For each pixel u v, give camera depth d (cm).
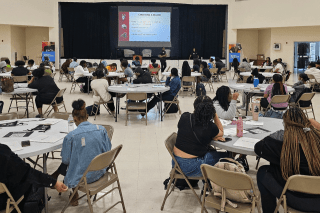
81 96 1002
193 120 301
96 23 1930
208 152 315
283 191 229
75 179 279
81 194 347
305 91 645
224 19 1944
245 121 372
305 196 229
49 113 686
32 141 294
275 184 245
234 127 350
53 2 1786
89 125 295
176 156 306
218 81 1408
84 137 283
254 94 700
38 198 280
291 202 232
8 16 1574
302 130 233
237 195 248
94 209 315
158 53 2055
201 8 1942
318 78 1063
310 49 1717
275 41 1808
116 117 680
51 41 1816
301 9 1524
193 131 298
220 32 1967
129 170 416
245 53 2050
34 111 765
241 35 2028
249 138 306
